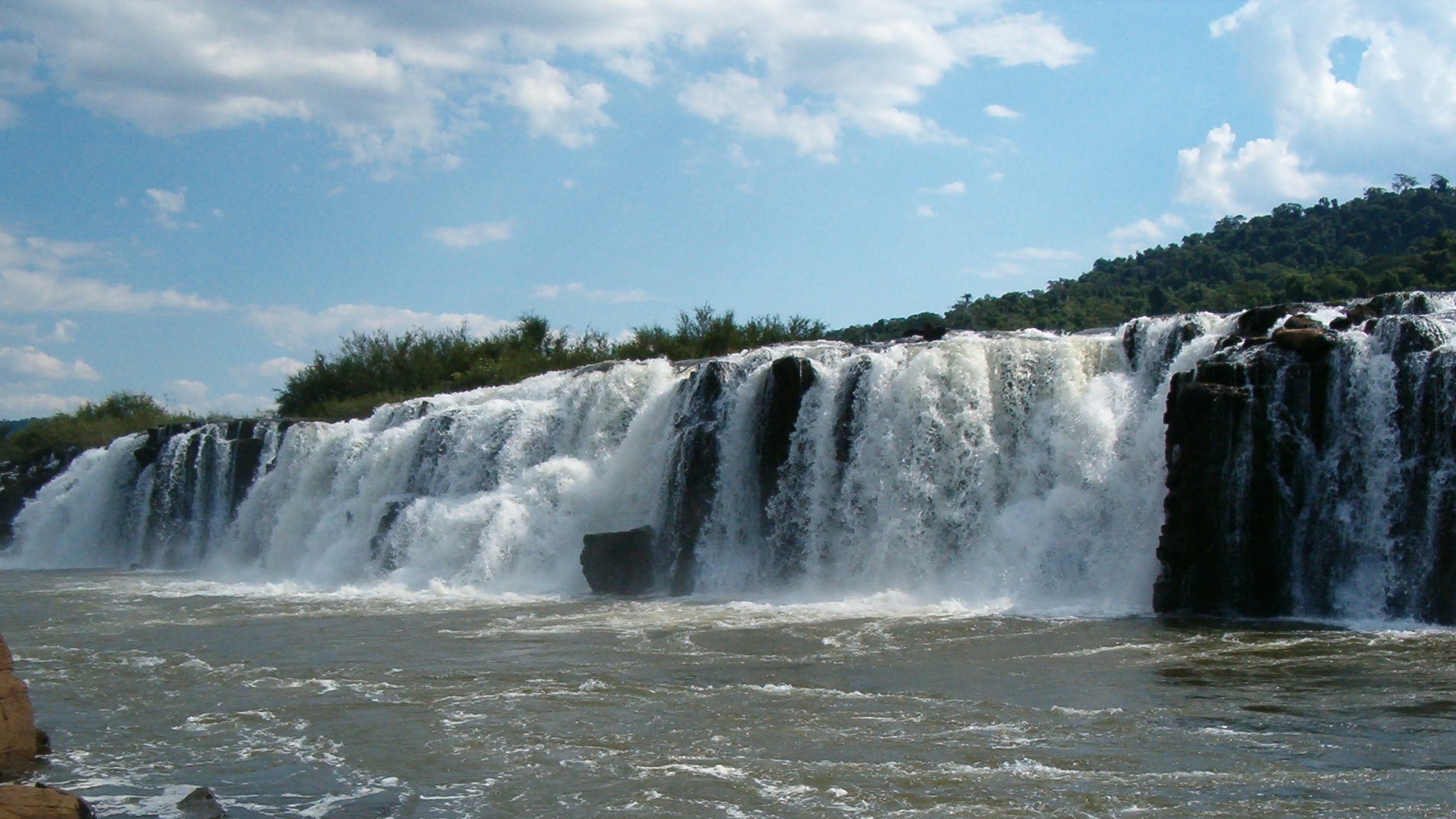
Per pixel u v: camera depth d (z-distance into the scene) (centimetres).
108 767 1322
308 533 4003
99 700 1691
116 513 5078
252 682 1803
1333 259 6512
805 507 2909
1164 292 6181
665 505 3103
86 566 4828
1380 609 2094
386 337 6688
